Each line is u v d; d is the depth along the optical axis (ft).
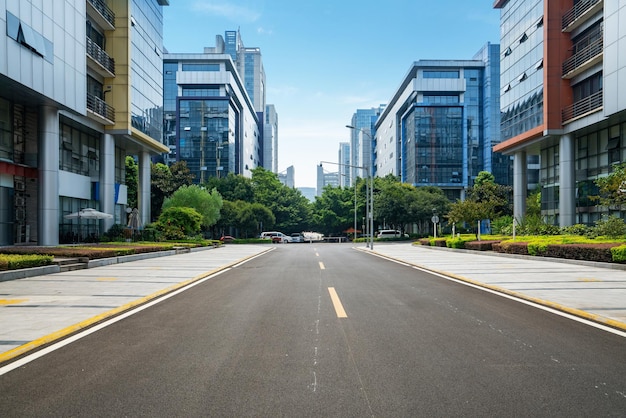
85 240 96.43
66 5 77.77
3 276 37.17
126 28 103.09
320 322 21.02
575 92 94.73
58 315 22.81
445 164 238.27
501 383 12.96
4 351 16.37
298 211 214.48
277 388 12.69
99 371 14.21
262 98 518.37
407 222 183.01
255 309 24.52
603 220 75.51
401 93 275.18
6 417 10.94
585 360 15.06
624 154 84.28
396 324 20.54
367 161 428.15
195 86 239.71
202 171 234.38
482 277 39.34
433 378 13.41
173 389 12.67
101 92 102.01
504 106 122.83
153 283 35.83
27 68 66.64
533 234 93.40
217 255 79.00
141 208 124.16
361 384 12.96
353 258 69.31
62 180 88.43
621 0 74.18
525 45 109.81
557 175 108.47
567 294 28.89
